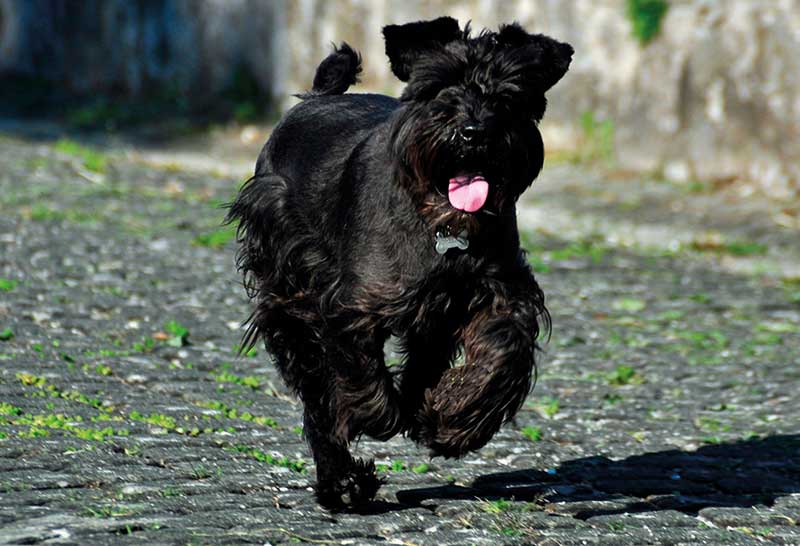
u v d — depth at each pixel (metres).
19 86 39.50
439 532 7.63
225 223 9.78
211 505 7.80
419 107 7.61
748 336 14.98
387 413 7.86
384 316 7.77
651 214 23.52
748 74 25.06
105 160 25.94
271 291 9.10
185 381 11.42
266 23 35.09
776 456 10.12
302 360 8.90
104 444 8.99
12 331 12.52
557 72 7.79
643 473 9.47
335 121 9.11
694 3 25.95
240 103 35.53
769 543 7.80
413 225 7.62
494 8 29.81
